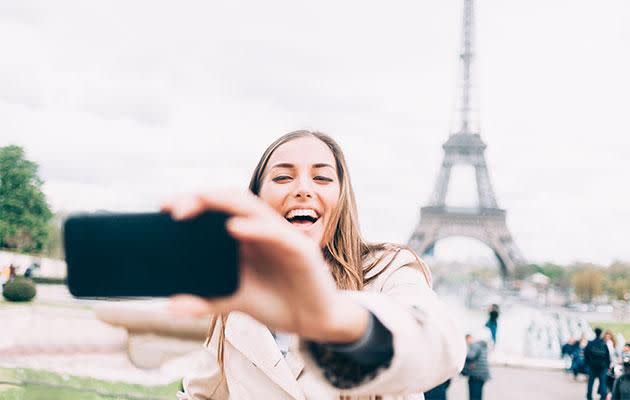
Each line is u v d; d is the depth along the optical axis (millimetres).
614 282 82375
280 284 706
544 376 22141
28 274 38438
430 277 1721
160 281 662
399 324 867
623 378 13500
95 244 667
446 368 958
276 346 1884
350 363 834
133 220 681
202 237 655
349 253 1794
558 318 52531
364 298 903
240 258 694
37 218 70938
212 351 2172
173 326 1615
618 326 45844
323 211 1814
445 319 996
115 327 1113
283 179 1821
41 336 14914
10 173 70875
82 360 11969
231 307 692
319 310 735
